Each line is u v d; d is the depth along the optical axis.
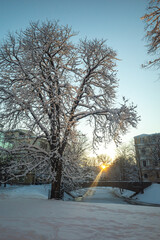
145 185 33.97
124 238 2.44
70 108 12.69
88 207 6.13
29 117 11.07
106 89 14.48
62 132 11.87
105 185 36.66
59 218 3.80
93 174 16.23
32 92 11.61
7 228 2.76
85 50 14.17
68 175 13.91
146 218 4.13
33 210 4.94
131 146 51.88
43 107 10.84
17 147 11.48
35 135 12.09
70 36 13.31
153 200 28.17
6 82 11.92
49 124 11.37
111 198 35.22
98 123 14.81
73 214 4.44
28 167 11.27
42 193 22.12
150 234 2.67
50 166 11.58
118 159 51.56
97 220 3.71
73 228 2.94
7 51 12.16
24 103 11.18
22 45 12.32
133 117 12.11
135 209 5.95
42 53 11.91
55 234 2.55
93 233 2.66
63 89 11.95
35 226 2.97
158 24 7.04
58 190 11.66
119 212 5.09
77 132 12.66
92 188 61.41
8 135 12.33
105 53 14.38
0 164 14.13
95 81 15.12
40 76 11.73
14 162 11.84
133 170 47.25
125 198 34.78
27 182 28.48
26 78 11.85
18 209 5.06
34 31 12.38
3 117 11.65
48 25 12.59
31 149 11.73
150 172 44.22
